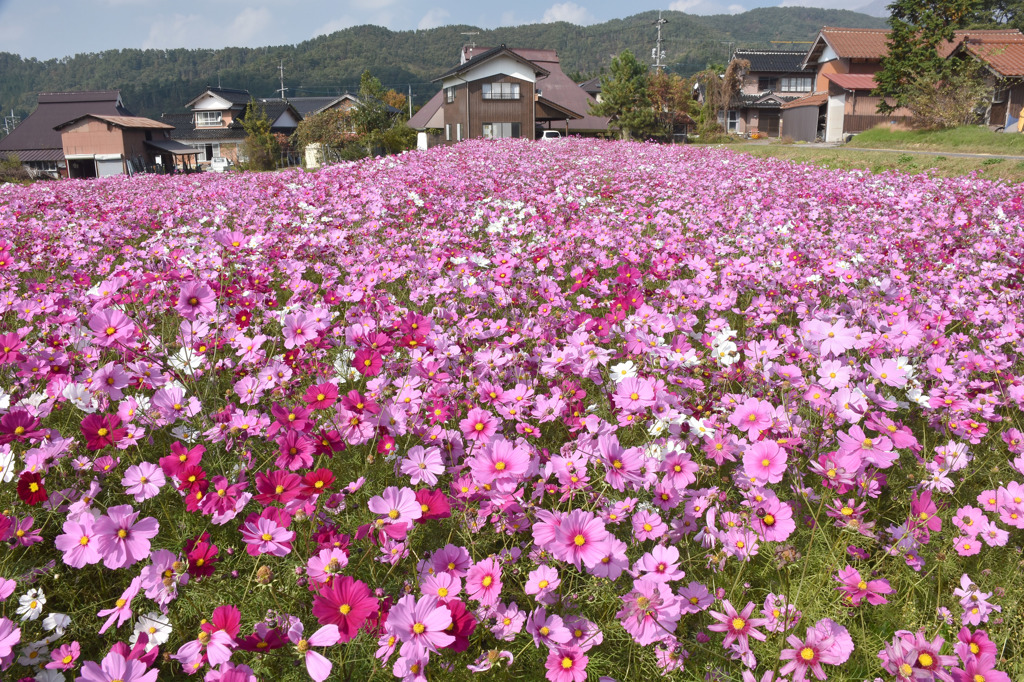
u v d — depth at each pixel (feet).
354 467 8.09
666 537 6.75
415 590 6.03
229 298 12.64
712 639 5.94
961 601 5.97
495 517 6.68
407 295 14.58
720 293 13.83
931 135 81.66
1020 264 18.10
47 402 8.37
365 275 14.39
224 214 28.48
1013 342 11.34
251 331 11.17
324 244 19.07
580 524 5.89
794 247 20.81
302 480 6.20
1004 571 6.90
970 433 8.41
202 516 7.38
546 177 43.65
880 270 17.56
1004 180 45.68
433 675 5.68
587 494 7.10
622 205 30.48
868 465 7.41
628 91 141.69
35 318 11.89
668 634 5.49
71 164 155.02
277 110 202.39
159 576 5.83
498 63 129.90
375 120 138.31
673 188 37.73
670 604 5.50
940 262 18.02
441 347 9.74
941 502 7.69
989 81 88.63
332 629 4.96
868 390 7.88
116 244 21.15
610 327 10.94
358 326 9.86
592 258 18.15
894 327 10.34
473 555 6.64
